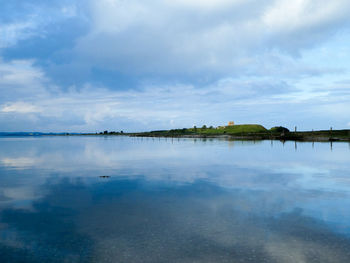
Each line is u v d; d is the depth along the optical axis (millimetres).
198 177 18469
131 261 6582
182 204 11656
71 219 9781
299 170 21078
